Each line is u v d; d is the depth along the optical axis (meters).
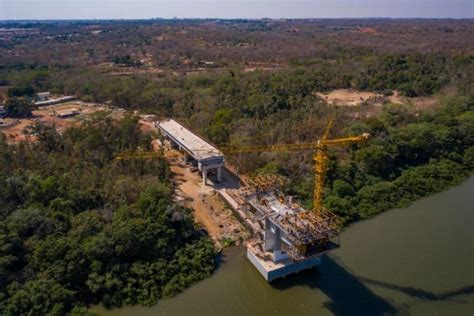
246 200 96.31
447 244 98.50
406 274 87.81
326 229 79.31
